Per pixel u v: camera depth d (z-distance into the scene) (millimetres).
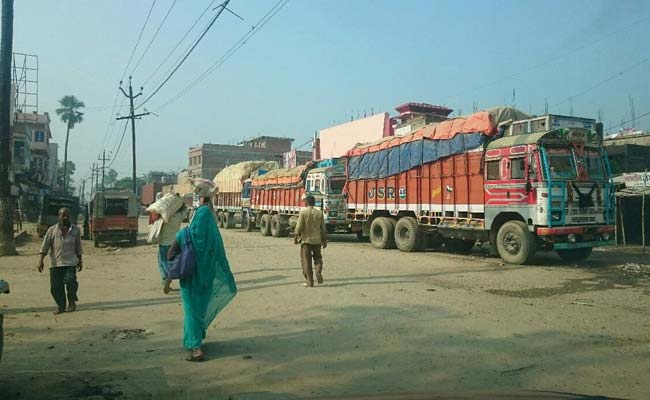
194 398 4211
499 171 13555
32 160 62406
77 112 76500
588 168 13156
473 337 6043
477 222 14305
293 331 6434
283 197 25172
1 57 16359
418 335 6160
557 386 4438
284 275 11359
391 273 11609
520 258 12867
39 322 7023
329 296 8727
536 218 12508
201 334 5297
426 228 16516
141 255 17062
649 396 4195
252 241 21875
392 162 17734
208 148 80188
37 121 62625
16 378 4641
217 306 5508
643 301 8320
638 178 18688
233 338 6117
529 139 12805
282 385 4520
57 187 88500
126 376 4742
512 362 5109
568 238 12547
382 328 6520
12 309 7957
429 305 7914
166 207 10047
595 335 6102
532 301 8273
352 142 34625
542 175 12406
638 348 5574
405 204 17156
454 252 16781
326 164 21922
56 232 7695
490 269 12305
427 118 31781
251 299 8570
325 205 21031
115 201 21016
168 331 6496
